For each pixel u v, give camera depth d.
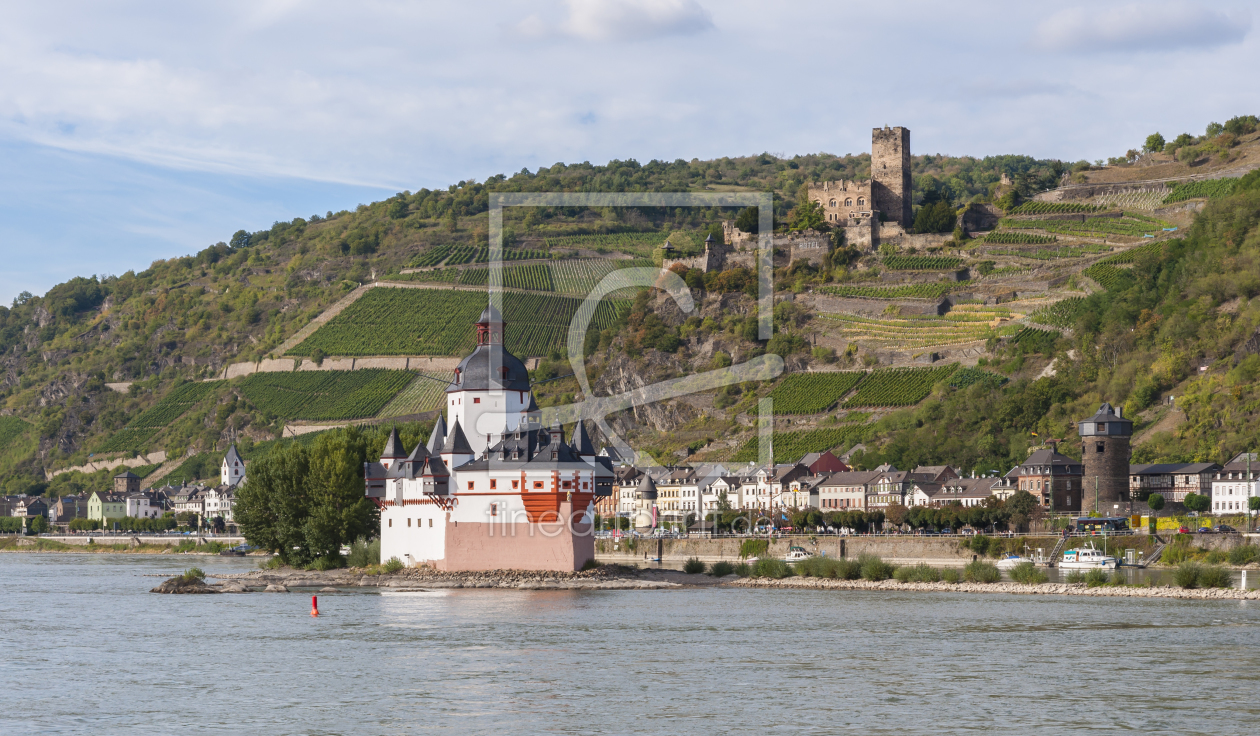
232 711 119.12
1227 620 173.88
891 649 152.00
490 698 123.88
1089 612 185.00
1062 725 111.81
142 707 121.12
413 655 149.38
